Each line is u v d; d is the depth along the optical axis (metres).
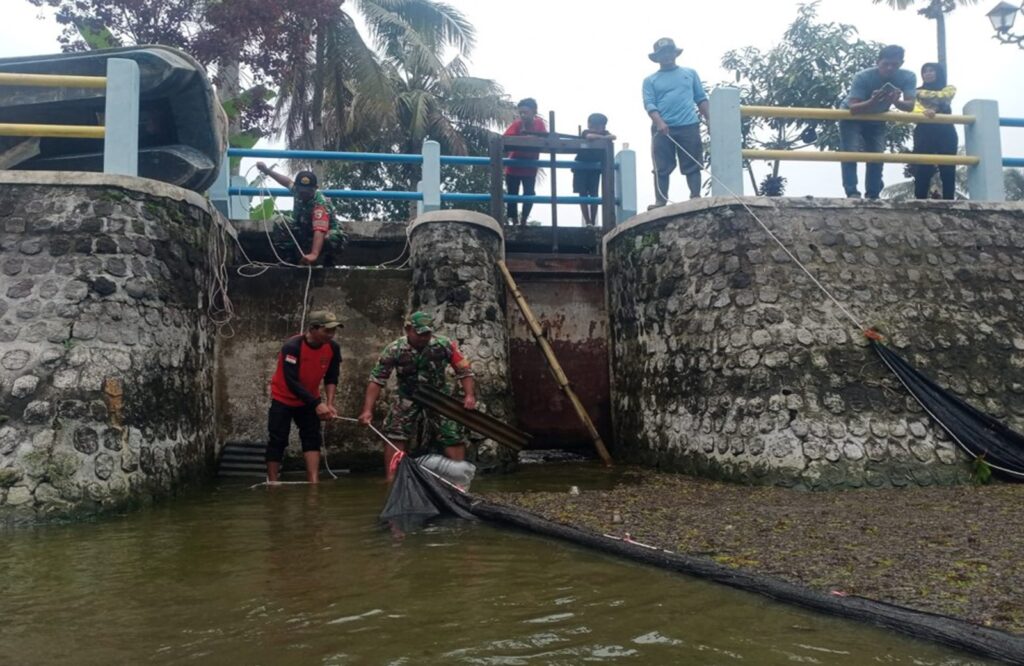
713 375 6.66
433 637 2.57
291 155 8.81
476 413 6.36
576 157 9.98
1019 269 7.04
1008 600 2.75
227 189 8.76
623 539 3.88
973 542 3.68
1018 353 6.64
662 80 8.32
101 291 5.76
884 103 7.51
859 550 3.59
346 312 8.05
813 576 3.15
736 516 4.55
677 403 7.10
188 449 6.47
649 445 7.59
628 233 8.11
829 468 5.83
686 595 3.06
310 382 6.70
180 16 15.20
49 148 7.32
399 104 24.91
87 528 4.66
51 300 5.61
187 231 6.73
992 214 7.22
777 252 6.68
